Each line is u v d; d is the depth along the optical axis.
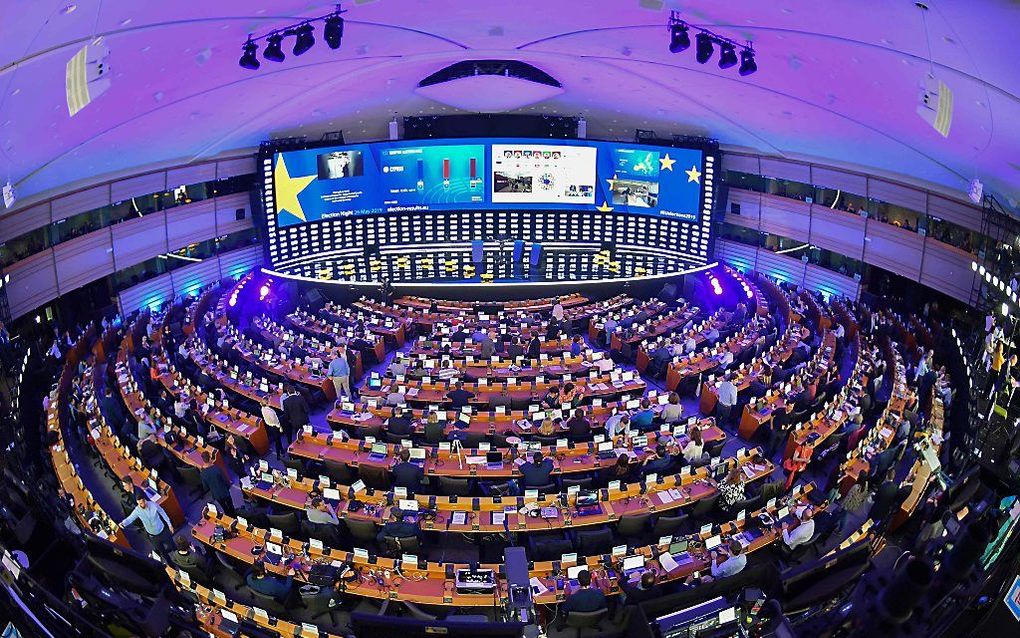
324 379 22.14
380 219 36.16
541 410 18.55
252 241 36.59
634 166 35.25
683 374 22.58
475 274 36.19
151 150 25.97
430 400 20.33
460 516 14.34
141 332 26.83
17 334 25.36
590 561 12.88
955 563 10.55
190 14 14.55
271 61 20.77
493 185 35.81
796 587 11.69
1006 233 23.16
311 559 12.98
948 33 12.17
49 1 10.58
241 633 11.02
